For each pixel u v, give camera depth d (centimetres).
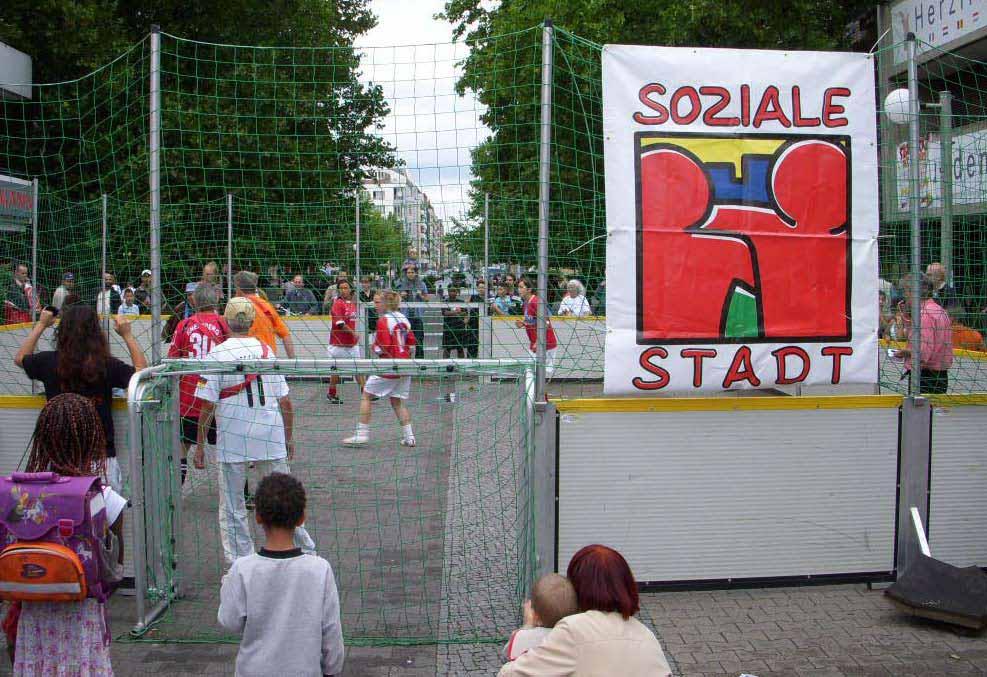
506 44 609
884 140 579
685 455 492
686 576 499
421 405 941
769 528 502
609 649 250
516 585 505
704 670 414
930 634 453
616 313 482
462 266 1005
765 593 504
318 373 451
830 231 496
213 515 659
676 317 484
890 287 617
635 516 491
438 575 540
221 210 1012
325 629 298
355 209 988
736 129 486
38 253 1030
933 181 631
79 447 322
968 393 556
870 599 498
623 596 262
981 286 677
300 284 1088
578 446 484
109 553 321
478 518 647
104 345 481
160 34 485
